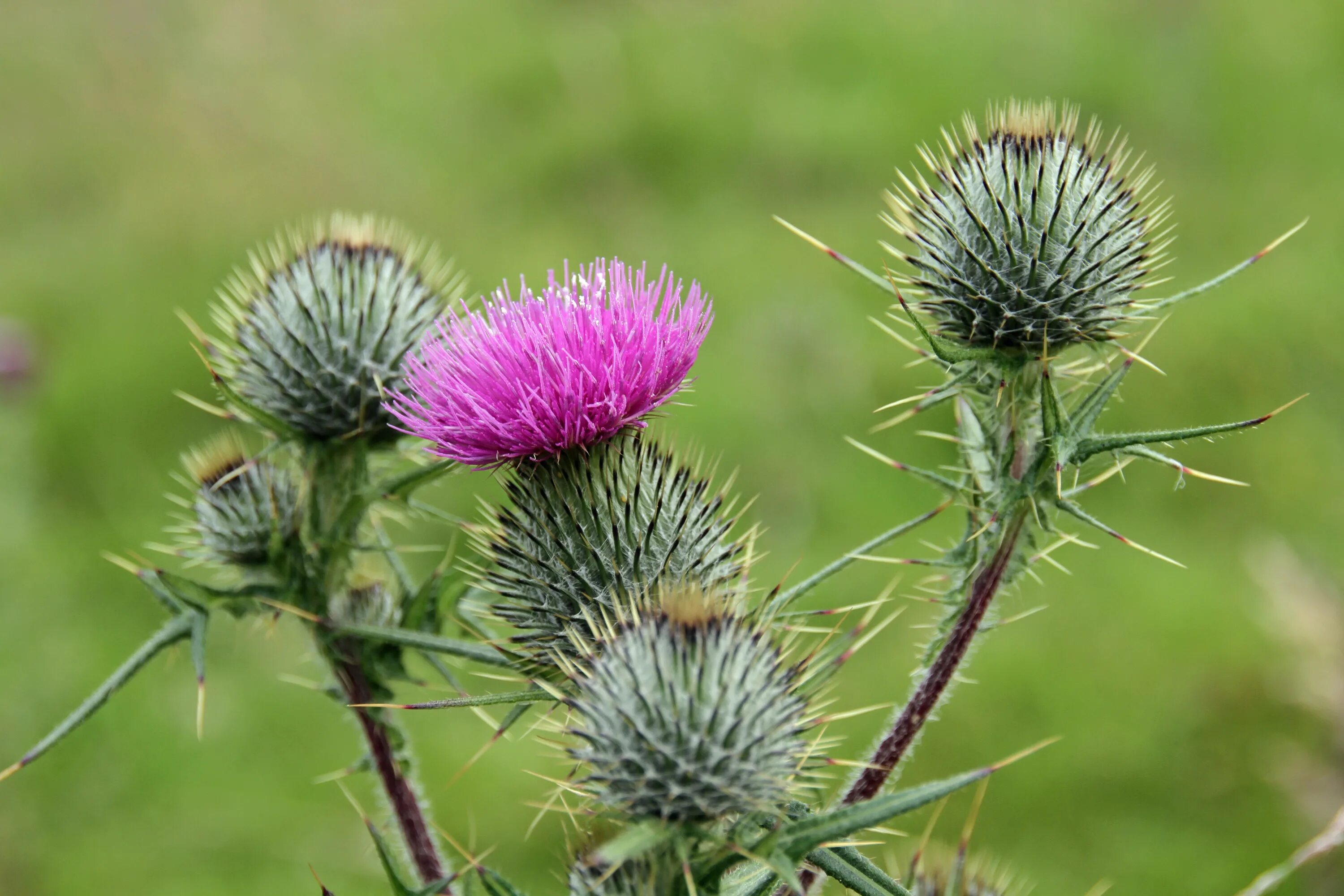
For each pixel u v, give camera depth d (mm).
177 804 7078
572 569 3445
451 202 11375
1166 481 8531
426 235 10953
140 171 11695
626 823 2785
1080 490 3186
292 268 4246
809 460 8641
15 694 7363
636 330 3527
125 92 12555
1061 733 7141
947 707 7301
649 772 2709
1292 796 6699
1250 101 11586
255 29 14125
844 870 2719
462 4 14344
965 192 3621
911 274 3809
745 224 10844
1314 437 8672
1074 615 7758
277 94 12602
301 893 6660
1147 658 7410
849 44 12438
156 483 8992
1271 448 8617
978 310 3469
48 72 12789
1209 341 9195
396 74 13164
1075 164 3551
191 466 4227
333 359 4004
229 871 6820
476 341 3566
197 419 9461
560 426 3461
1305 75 11641
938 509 3246
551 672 3379
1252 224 10477
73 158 11867
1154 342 9242
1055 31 12438
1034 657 7500
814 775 2979
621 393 3473
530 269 10312
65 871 6801
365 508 3732
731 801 2736
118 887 6734
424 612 3666
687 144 11492
